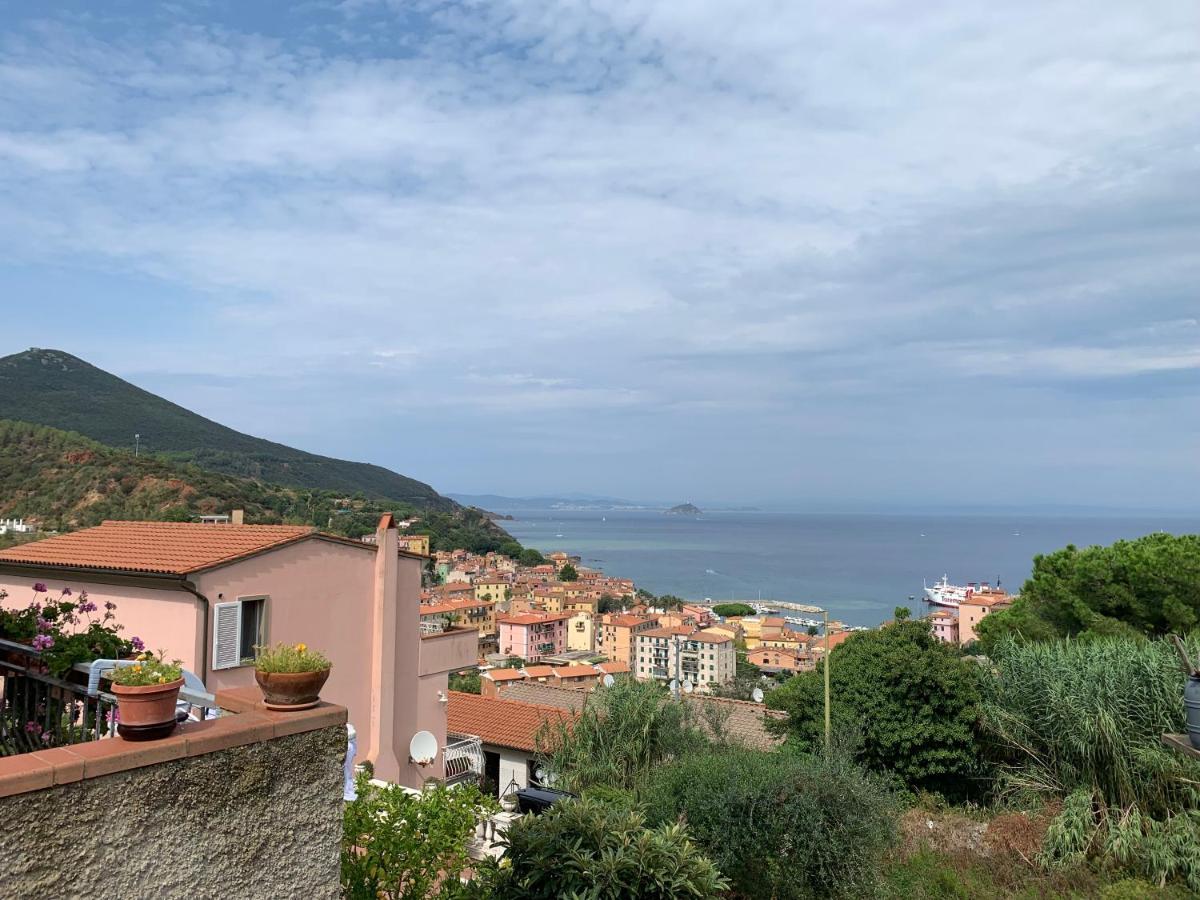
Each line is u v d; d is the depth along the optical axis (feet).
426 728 50.60
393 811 18.37
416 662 49.90
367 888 17.07
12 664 14.85
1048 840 39.93
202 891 10.05
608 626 339.57
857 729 47.47
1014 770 47.91
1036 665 46.42
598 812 23.34
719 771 37.55
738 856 34.55
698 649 287.48
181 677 10.41
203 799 10.14
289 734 11.27
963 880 38.50
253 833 10.73
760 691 91.50
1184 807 40.16
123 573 37.63
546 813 23.45
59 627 15.26
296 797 11.34
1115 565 59.88
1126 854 37.93
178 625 36.81
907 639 53.57
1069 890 36.99
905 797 49.42
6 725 14.97
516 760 63.21
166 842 9.71
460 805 19.54
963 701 49.47
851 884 34.73
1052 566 64.44
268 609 39.75
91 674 13.28
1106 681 42.42
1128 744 40.86
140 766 9.46
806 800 34.60
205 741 10.16
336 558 43.96
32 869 8.47
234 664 37.70
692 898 21.11
